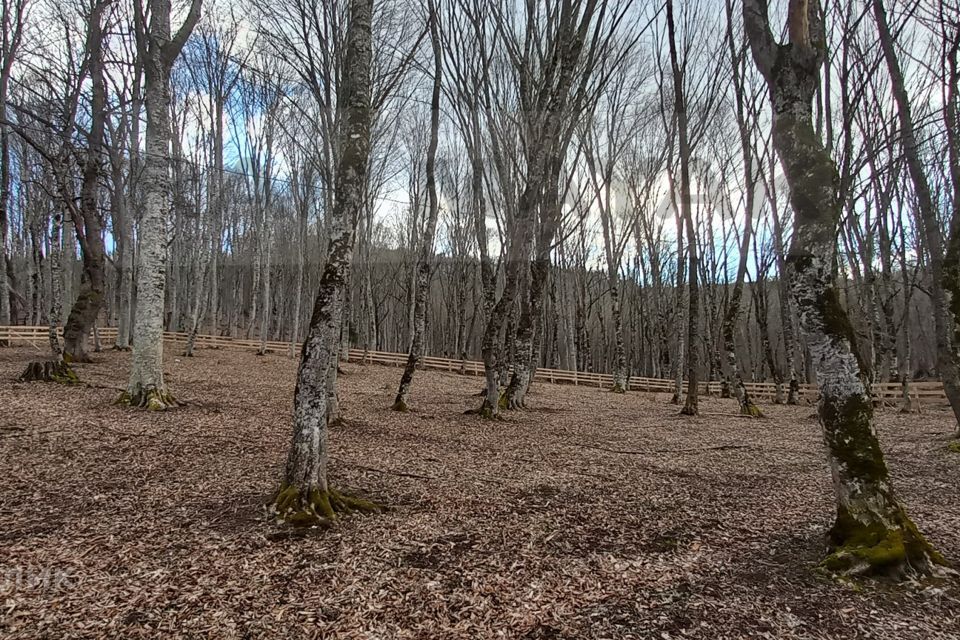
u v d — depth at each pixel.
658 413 15.19
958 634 3.21
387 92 10.97
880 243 17.83
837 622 3.34
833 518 5.39
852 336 4.27
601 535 4.84
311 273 34.41
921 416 15.52
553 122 10.89
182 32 9.11
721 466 8.09
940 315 7.85
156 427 7.94
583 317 32.16
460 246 33.16
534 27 11.33
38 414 8.02
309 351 4.97
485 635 3.18
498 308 11.80
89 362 15.18
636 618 3.38
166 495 5.30
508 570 4.04
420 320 12.30
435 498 5.71
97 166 14.61
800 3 4.25
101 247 15.48
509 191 12.84
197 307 21.25
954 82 7.07
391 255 41.62
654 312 35.06
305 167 22.20
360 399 13.86
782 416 15.55
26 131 17.88
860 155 9.59
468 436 9.58
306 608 3.39
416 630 3.21
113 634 3.05
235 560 3.99
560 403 16.72
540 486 6.43
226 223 34.03
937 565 3.92
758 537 4.83
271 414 9.87
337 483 5.96
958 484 6.90
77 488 5.35
